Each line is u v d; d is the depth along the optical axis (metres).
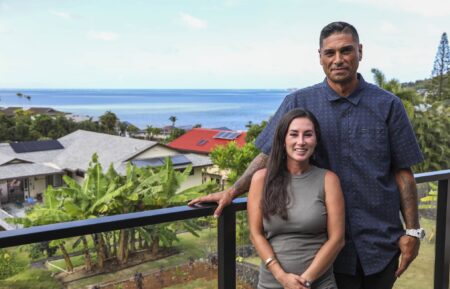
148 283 1.79
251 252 1.81
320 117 1.73
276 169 1.61
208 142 47.72
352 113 1.70
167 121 154.25
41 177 38.94
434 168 24.77
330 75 1.69
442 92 39.12
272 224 1.60
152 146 36.16
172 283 1.80
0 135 62.09
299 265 1.56
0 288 1.51
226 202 1.70
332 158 1.71
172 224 1.78
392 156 1.74
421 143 24.73
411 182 1.75
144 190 9.16
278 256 1.59
